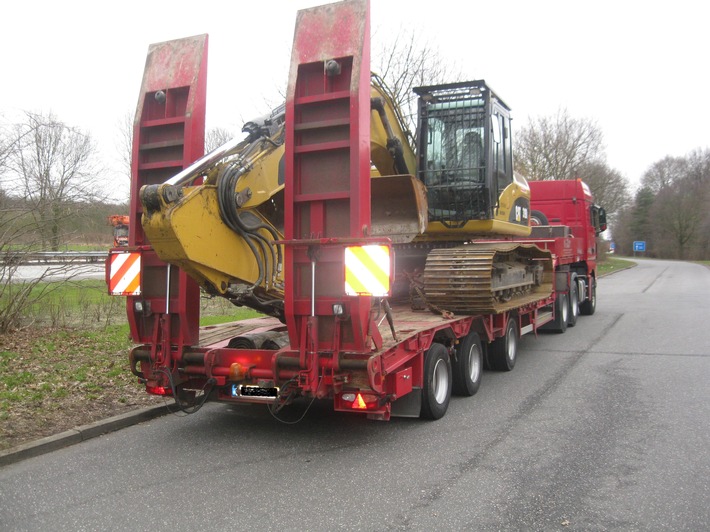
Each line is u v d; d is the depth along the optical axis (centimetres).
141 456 520
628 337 1173
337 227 491
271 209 601
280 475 470
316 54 496
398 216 761
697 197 7919
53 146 954
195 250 491
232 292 541
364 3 495
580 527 373
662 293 2247
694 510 394
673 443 531
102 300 1228
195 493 436
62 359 821
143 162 560
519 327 938
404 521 384
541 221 1516
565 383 783
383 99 766
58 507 414
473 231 890
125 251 547
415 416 589
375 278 459
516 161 3569
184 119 541
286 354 513
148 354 560
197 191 495
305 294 496
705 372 827
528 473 466
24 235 905
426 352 614
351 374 497
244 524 383
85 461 508
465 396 723
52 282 973
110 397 677
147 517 396
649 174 9206
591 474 461
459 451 522
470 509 401
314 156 497
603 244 5828
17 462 506
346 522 384
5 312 934
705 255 7625
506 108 972
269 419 639
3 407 615
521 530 370
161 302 549
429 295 728
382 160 779
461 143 873
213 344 593
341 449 534
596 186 4156
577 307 1426
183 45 566
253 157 555
